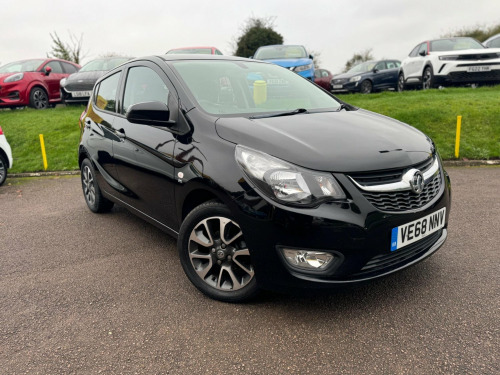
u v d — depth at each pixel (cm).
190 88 325
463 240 379
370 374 211
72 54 2934
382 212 242
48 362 227
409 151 269
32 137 1001
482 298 277
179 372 217
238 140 267
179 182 296
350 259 238
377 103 1058
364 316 262
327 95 391
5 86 1199
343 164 242
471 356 221
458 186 586
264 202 242
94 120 446
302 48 1221
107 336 250
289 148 251
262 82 361
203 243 284
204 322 262
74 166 847
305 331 249
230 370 217
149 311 277
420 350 227
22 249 397
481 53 1110
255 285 267
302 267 243
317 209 235
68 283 321
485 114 906
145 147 338
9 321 270
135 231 436
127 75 407
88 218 486
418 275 313
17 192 658
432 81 1181
